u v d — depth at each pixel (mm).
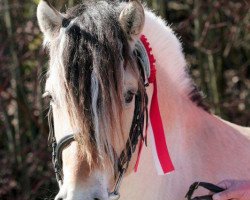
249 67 7191
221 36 6398
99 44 2395
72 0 5395
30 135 6000
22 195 5895
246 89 6852
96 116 2328
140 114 2555
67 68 2377
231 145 3057
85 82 2350
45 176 5828
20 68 5871
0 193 5961
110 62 2373
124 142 2510
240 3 6176
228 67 7059
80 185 2354
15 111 5926
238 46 6910
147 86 2713
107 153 2361
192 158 2973
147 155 2822
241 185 2766
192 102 3078
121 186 2787
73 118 2357
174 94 2965
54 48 2494
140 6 2531
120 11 2592
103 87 2342
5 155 6141
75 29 2453
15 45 5809
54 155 2686
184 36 6398
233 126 3250
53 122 2779
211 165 2982
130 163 2645
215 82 6340
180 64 3018
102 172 2371
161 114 2891
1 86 5660
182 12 6969
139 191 2836
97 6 2574
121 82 2389
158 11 5938
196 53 6500
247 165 3037
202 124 3049
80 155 2383
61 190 2400
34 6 5871
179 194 2914
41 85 5535
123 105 2438
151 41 2900
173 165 2904
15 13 5930
